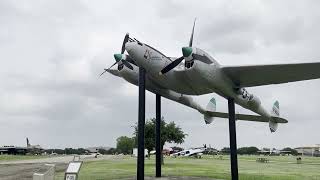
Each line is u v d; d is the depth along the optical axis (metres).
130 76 21.45
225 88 19.33
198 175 24.81
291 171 32.22
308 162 60.22
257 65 17.95
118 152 156.88
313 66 17.86
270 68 18.19
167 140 42.81
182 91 21.92
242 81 19.83
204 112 28.22
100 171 28.95
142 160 19.20
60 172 27.53
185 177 23.14
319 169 36.09
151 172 27.92
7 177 22.92
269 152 142.12
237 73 18.83
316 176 26.11
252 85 20.45
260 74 18.91
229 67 18.34
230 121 19.98
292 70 18.42
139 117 19.53
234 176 18.84
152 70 19.92
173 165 39.19
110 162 48.16
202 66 17.72
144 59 19.39
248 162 54.47
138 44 19.25
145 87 21.02
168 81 20.86
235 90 20.25
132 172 27.73
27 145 104.56
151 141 44.91
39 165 36.91
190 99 25.55
